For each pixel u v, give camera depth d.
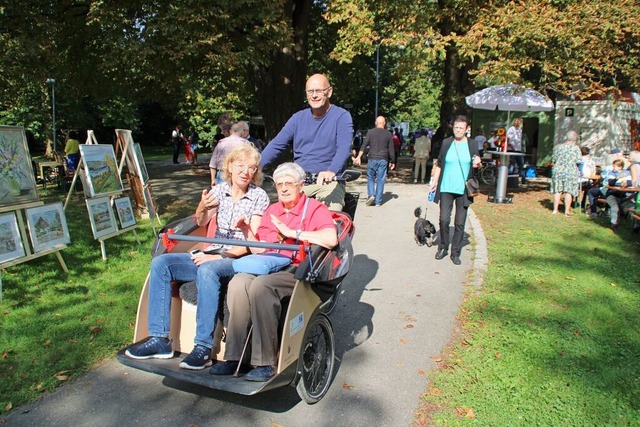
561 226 9.84
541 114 23.62
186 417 3.49
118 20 11.88
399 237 8.88
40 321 4.82
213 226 4.35
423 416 3.52
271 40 13.29
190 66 14.17
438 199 7.48
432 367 4.23
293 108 17.33
